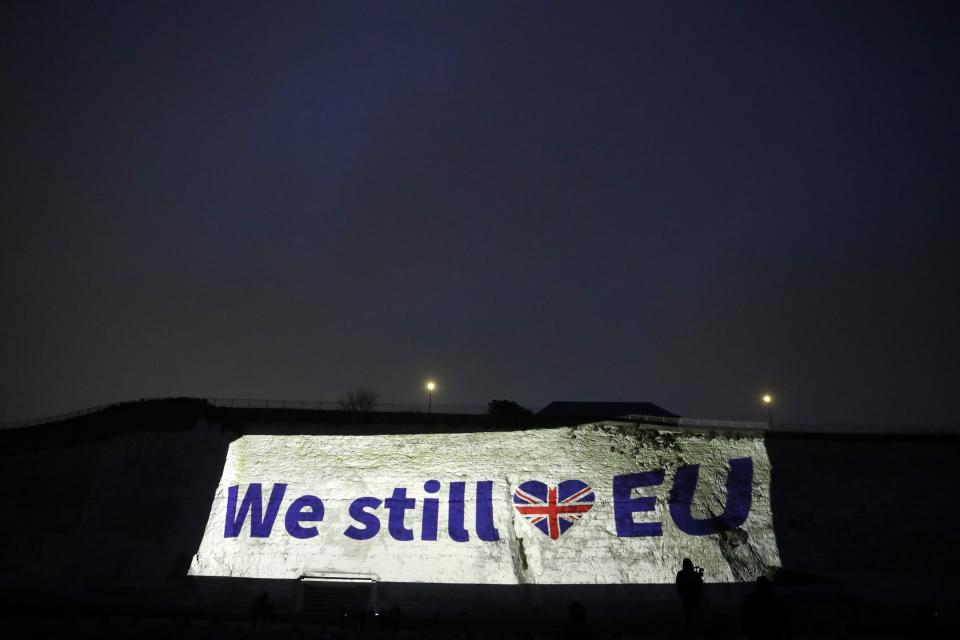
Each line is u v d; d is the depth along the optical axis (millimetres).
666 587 42844
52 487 52875
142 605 41812
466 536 46094
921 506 47906
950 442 51906
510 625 38656
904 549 45250
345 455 51156
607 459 50094
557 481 48750
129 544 46594
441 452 51156
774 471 49844
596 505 47250
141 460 52469
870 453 51344
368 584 43312
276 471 50188
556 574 43906
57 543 47875
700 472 49406
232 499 48500
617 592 42781
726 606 41281
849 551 45094
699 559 44250
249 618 39500
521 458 50375
